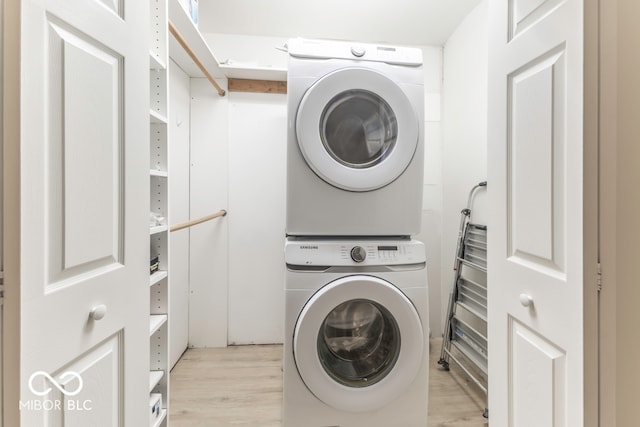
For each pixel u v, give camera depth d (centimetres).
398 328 124
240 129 230
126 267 82
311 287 123
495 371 95
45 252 59
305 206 132
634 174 62
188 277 224
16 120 54
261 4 196
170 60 194
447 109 234
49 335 59
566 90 69
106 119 75
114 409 78
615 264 62
